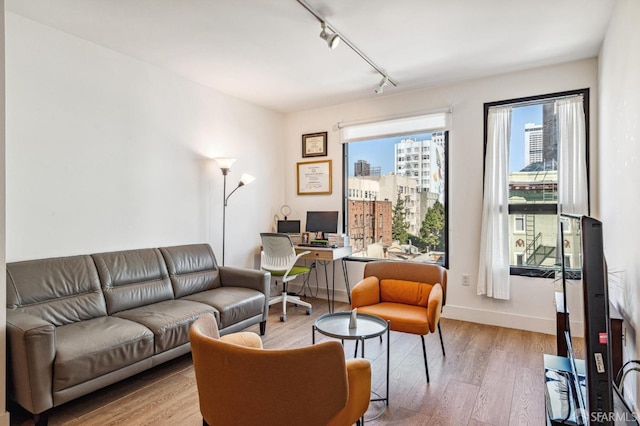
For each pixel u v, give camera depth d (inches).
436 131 162.1
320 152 194.9
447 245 160.2
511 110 145.8
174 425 80.7
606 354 51.1
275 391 52.5
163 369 109.0
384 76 145.3
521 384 99.5
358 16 102.6
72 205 113.8
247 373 52.6
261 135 191.0
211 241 162.4
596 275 52.1
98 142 120.5
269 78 151.4
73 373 79.4
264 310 135.8
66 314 99.5
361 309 111.0
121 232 127.3
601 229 52.4
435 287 110.9
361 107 182.2
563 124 135.5
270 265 163.2
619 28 93.3
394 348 125.1
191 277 137.4
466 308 155.3
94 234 119.4
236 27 108.7
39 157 106.1
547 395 70.9
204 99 159.2
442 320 156.3
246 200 181.2
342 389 55.4
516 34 113.3
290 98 178.4
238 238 176.4
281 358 51.6
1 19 77.1
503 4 96.3
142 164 134.3
